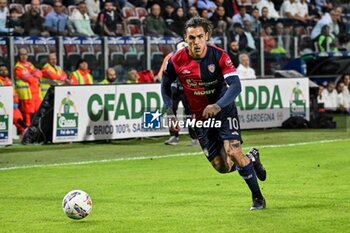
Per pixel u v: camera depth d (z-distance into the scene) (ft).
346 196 81.82
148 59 178.91
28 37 165.07
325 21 218.79
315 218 69.15
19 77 159.53
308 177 97.09
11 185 94.63
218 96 72.64
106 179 98.89
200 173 102.99
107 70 161.07
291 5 221.46
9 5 172.45
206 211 74.23
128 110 147.84
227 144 71.56
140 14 194.80
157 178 98.89
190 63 71.61
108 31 176.24
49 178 100.58
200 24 70.18
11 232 65.77
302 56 199.00
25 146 139.44
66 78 165.37
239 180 95.86
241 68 175.63
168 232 64.34
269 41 196.24
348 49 218.59
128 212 74.64
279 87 167.63
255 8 211.20
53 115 141.18
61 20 170.50
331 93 208.95
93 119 144.36
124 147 136.87
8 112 139.54
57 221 70.49
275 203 77.82
